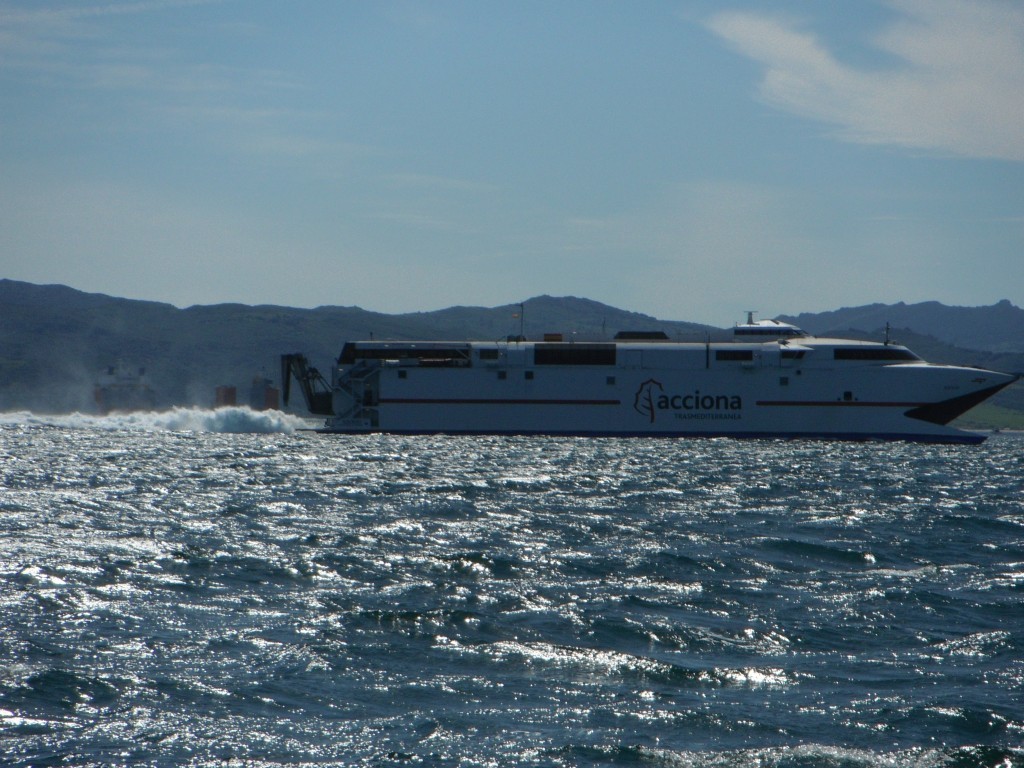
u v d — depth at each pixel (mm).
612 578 142750
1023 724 88625
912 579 145250
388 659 103938
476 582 139250
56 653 102500
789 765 80875
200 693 93375
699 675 100312
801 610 125938
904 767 80812
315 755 81625
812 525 197000
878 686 98188
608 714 90500
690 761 81438
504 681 98562
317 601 126375
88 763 79062
